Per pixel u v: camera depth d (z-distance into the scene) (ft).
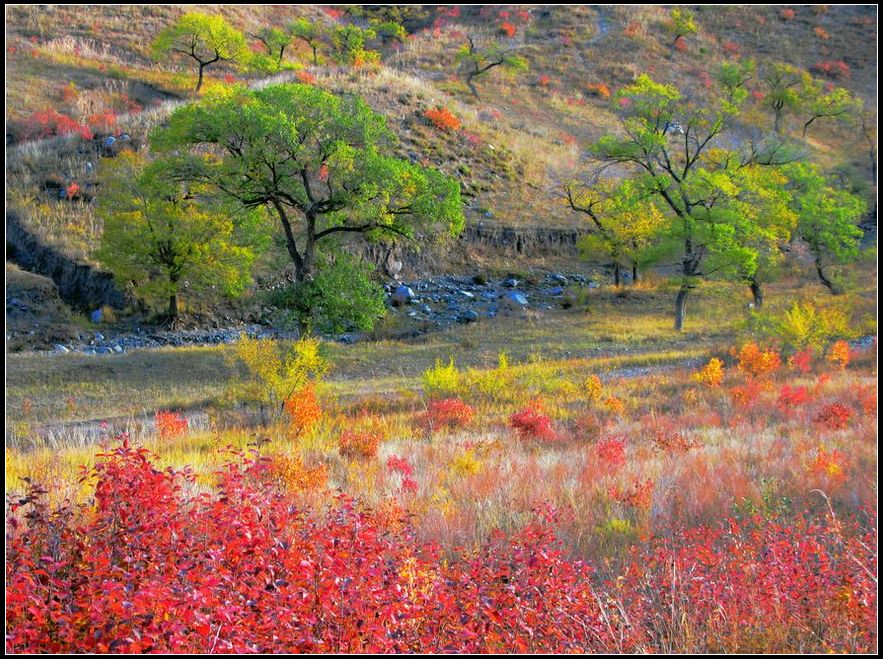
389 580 18.81
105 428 64.69
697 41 294.46
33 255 127.95
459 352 106.52
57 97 176.86
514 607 19.51
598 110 238.27
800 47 293.43
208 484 33.24
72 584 17.20
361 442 48.21
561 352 105.91
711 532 27.66
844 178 197.06
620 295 141.08
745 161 150.00
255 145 92.07
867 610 21.27
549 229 164.66
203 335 117.50
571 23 302.04
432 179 98.43
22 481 31.53
